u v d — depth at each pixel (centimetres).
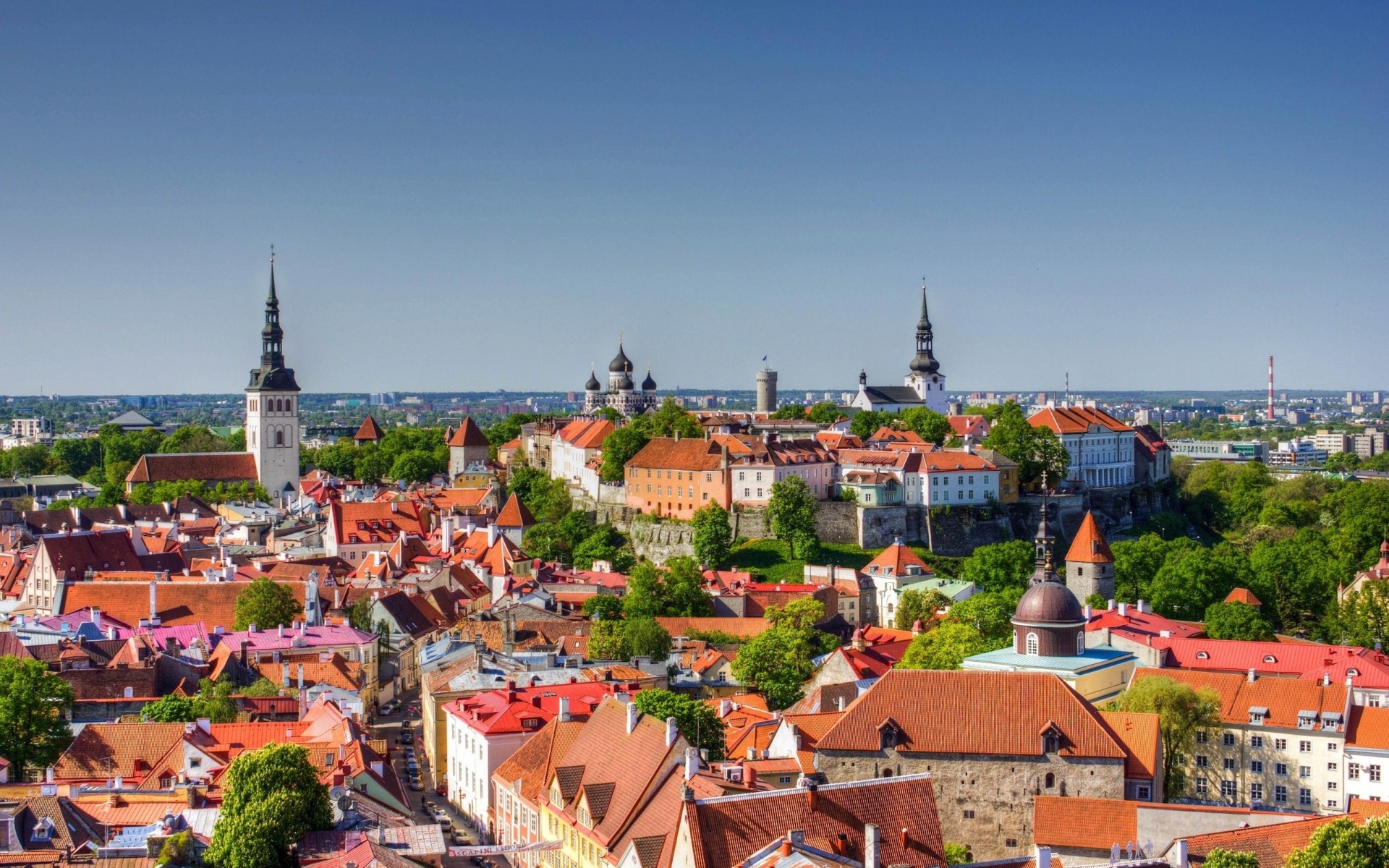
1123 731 16750
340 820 14975
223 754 17638
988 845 16450
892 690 17088
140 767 17612
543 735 18162
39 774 18288
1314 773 19925
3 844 14112
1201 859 12925
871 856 11862
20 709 18488
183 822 14675
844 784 13462
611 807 15000
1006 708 16688
